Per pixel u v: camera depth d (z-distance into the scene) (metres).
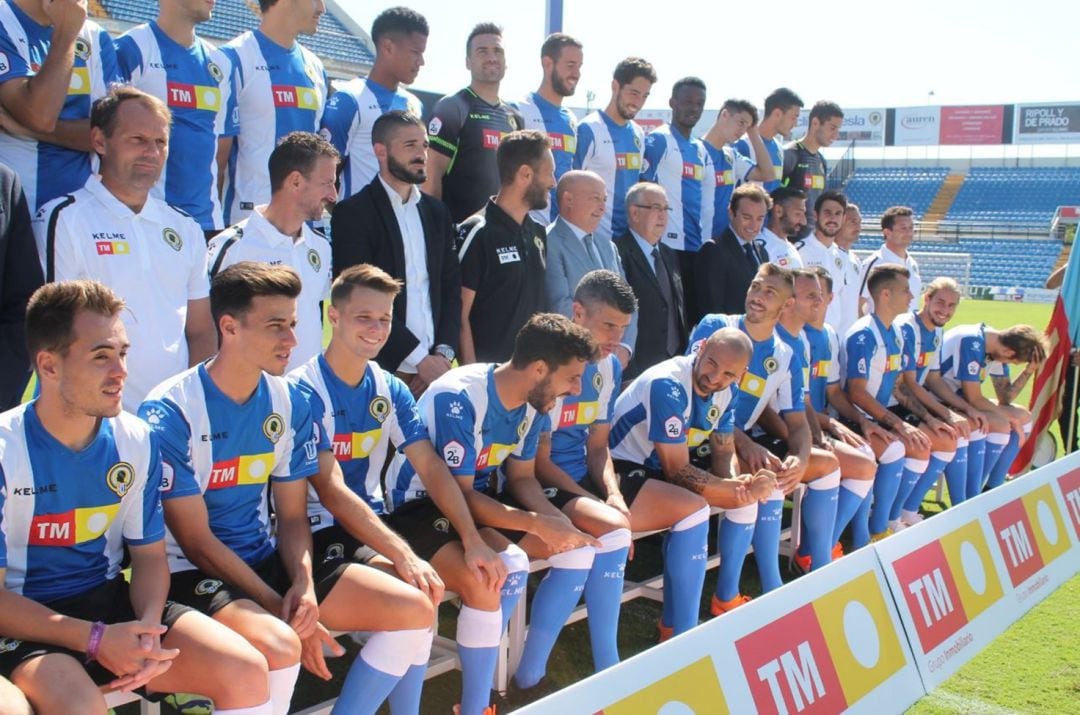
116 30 13.27
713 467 4.32
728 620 2.39
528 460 3.55
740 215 5.68
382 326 3.04
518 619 3.43
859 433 5.50
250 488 2.78
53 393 2.26
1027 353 6.37
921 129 42.72
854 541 5.22
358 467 3.20
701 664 2.25
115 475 2.40
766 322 4.56
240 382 2.69
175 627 2.33
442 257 4.16
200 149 4.09
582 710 1.91
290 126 4.54
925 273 33.62
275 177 3.57
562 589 3.30
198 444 2.66
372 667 2.65
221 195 4.54
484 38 5.05
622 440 4.28
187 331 3.44
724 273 5.71
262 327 2.61
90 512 2.38
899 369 5.79
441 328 4.16
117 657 2.16
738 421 4.71
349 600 2.67
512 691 3.38
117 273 3.11
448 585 3.04
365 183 4.89
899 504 5.49
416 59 4.93
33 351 2.23
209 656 2.26
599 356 3.51
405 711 2.82
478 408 3.30
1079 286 6.96
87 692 2.05
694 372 4.12
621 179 6.03
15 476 2.26
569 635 3.96
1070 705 3.38
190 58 4.04
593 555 3.35
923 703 3.34
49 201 3.13
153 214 3.24
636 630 4.12
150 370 3.20
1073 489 4.90
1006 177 40.94
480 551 2.96
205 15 4.03
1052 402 7.01
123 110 3.07
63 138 3.49
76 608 2.39
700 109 6.34
